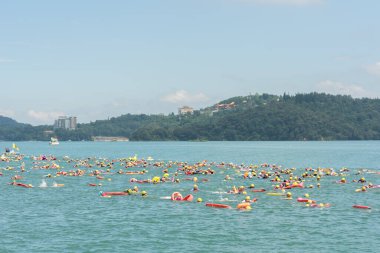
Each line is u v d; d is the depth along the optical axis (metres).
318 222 50.50
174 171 109.56
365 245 41.88
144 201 63.69
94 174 101.25
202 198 66.69
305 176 95.75
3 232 45.97
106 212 55.81
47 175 98.81
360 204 61.72
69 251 40.06
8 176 98.19
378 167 124.50
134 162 135.38
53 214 54.59
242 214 54.72
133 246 41.47
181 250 40.38
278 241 43.06
